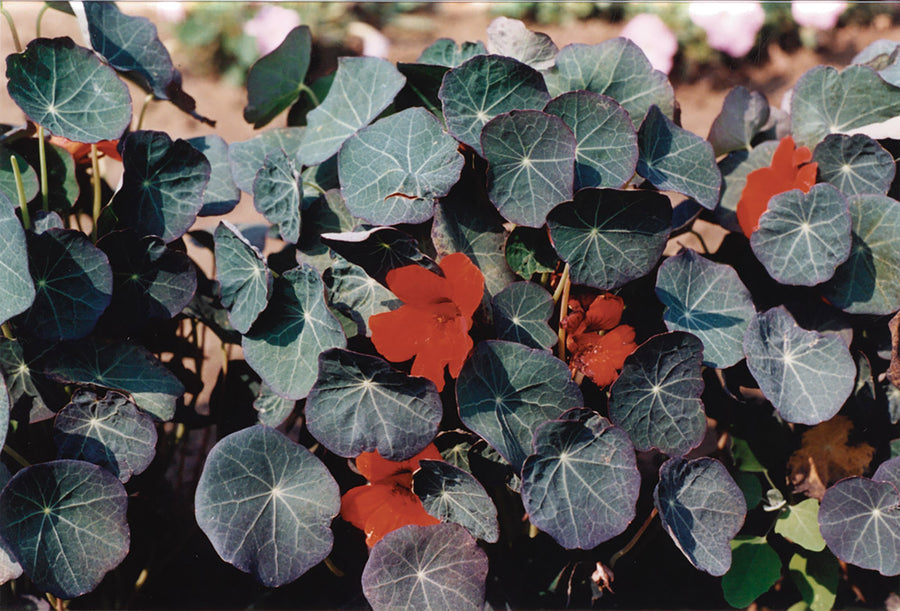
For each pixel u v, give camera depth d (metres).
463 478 0.78
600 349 0.81
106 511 0.79
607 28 2.28
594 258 0.80
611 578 0.83
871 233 0.83
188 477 0.99
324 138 0.86
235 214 1.37
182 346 0.90
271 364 0.81
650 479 0.88
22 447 0.86
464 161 0.81
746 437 0.87
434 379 0.78
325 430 0.78
